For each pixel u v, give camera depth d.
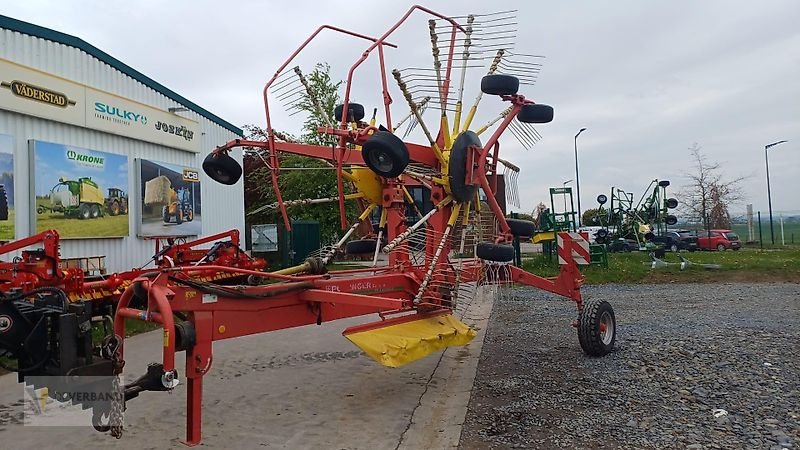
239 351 9.05
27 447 5.19
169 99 17.08
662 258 21.17
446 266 6.72
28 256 8.49
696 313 10.86
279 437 5.36
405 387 6.92
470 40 6.72
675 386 6.16
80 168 13.41
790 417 5.11
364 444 5.15
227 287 4.88
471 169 6.46
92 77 13.84
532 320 10.98
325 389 6.91
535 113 6.70
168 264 6.66
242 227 22.06
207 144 19.34
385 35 6.59
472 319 11.30
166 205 16.86
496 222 7.30
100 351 4.33
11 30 11.60
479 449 4.84
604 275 17.47
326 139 8.72
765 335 8.43
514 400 6.08
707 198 40.59
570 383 6.54
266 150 7.68
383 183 7.40
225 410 6.16
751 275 16.84
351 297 5.34
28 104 11.88
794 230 51.25
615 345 8.17
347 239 7.07
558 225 20.47
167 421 5.83
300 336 10.29
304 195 22.16
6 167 11.51
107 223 14.32
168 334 4.09
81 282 8.94
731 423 5.04
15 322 4.13
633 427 5.08
